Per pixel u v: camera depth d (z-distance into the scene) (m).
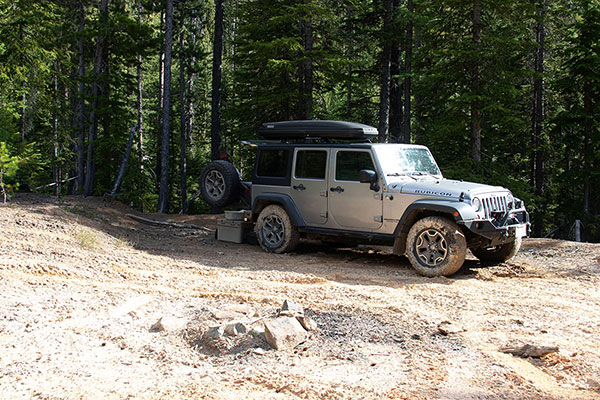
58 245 8.45
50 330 4.62
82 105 24.38
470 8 16.03
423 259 7.85
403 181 8.53
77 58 25.36
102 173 27.22
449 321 5.16
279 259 9.12
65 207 12.03
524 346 4.31
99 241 9.48
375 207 8.54
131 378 3.72
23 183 21.77
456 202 7.69
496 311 5.64
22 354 4.06
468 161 16.08
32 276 6.36
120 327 4.83
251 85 21.05
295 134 9.76
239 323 4.59
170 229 12.65
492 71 15.50
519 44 15.39
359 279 7.41
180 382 3.66
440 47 16.61
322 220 9.23
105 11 22.36
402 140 21.05
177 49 33.66
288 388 3.53
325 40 20.48
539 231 23.52
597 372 3.84
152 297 5.89
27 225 9.39
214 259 8.91
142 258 8.52
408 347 4.40
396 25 19.19
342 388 3.54
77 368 3.86
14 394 3.40
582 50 20.05
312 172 9.37
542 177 23.69
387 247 10.59
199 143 39.50
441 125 16.16
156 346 4.37
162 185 20.73
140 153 29.78
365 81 20.41
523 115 23.05
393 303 5.86
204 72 44.84
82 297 5.70
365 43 22.41
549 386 3.62
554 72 23.55
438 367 3.93
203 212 33.31
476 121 16.05
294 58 19.38
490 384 3.63
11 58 20.38
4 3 19.56
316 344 4.45
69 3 24.33
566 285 7.07
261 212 10.01
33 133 28.33
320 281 7.08
